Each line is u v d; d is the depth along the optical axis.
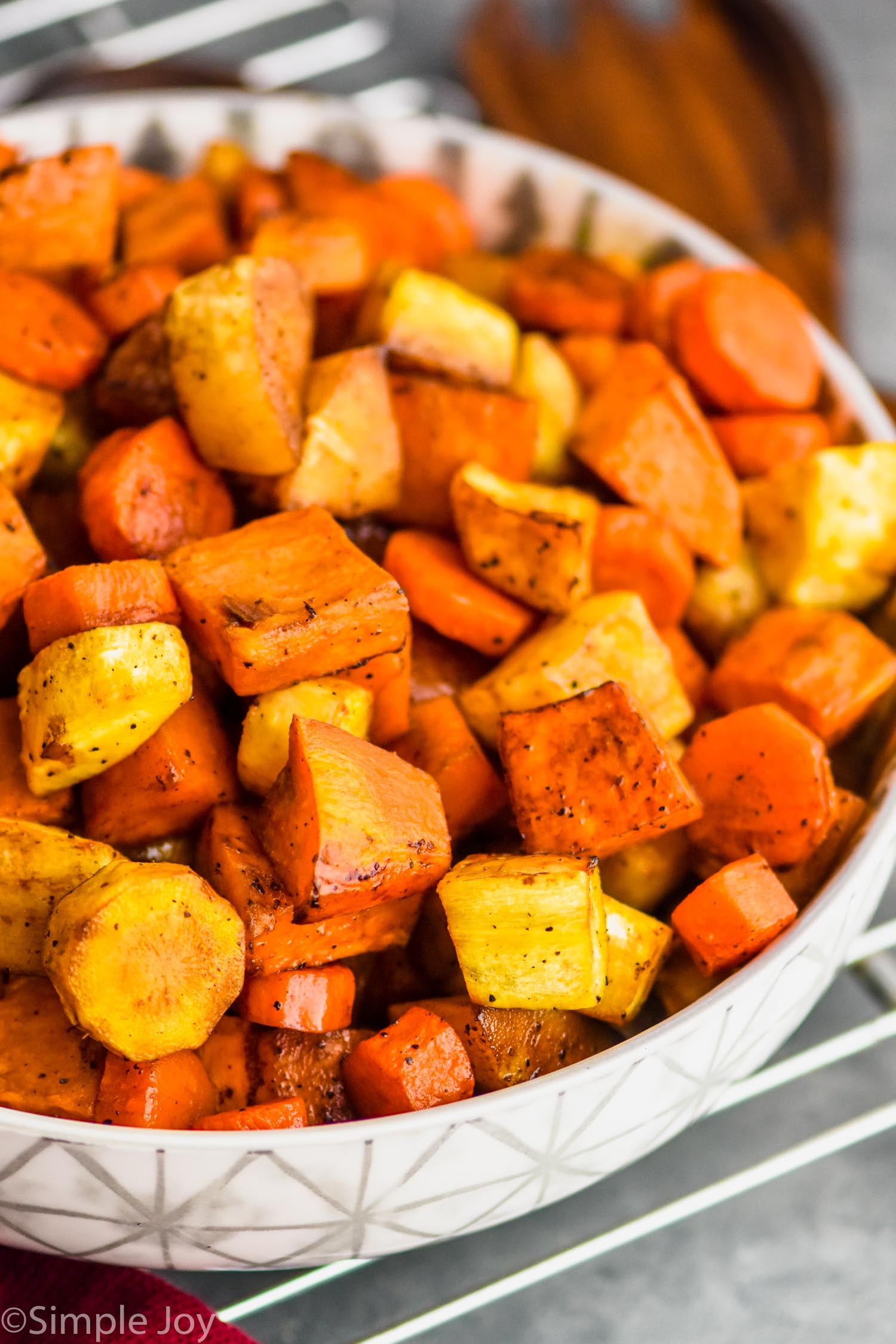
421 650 0.47
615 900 0.44
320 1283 0.46
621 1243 0.46
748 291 0.50
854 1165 0.48
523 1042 0.43
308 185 0.52
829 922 0.43
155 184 0.53
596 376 0.50
